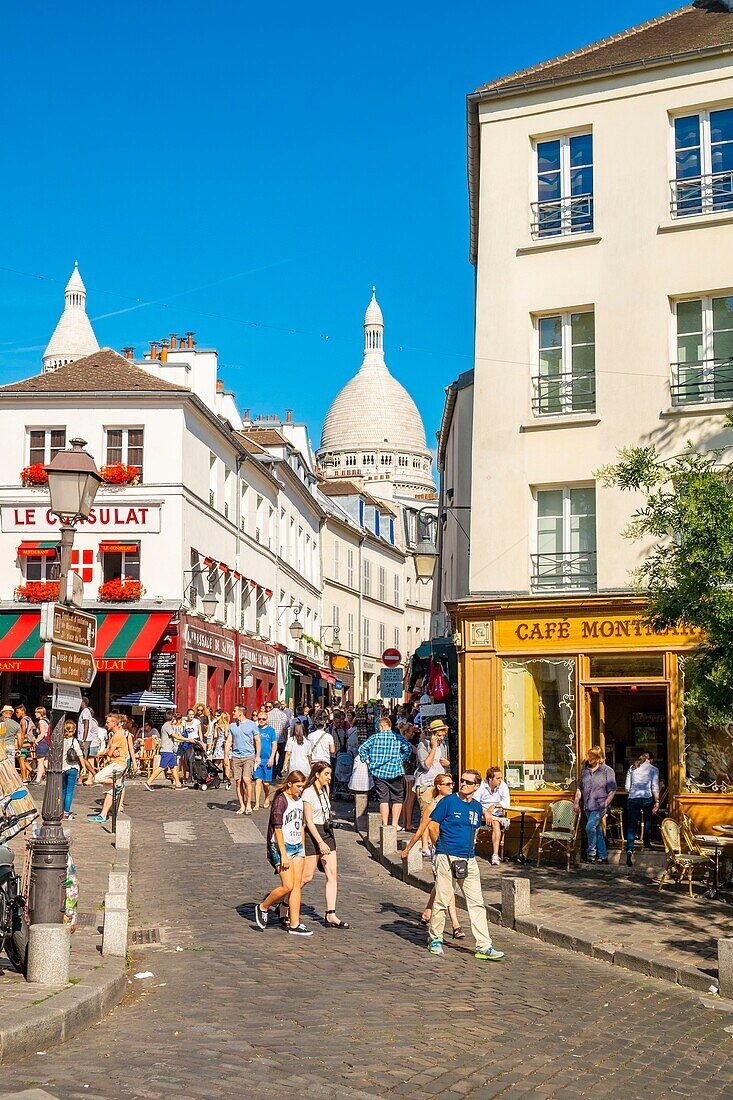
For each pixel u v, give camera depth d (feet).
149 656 115.44
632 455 48.65
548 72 73.77
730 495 44.04
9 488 121.70
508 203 72.08
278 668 166.20
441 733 64.18
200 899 48.29
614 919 46.39
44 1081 23.29
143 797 93.04
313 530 196.24
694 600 43.57
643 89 69.51
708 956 39.24
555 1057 27.14
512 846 66.08
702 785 63.10
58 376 125.39
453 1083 24.68
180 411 121.70
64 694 35.14
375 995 32.65
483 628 68.28
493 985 34.86
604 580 67.26
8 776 34.30
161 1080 23.54
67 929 30.86
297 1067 25.21
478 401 71.46
